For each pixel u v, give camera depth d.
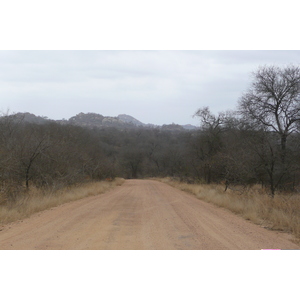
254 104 28.03
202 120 40.75
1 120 24.61
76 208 14.76
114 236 8.53
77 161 28.77
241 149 21.11
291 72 27.27
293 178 21.25
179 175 46.50
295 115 26.56
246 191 18.48
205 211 14.38
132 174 97.25
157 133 121.06
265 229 9.87
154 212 13.77
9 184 15.01
